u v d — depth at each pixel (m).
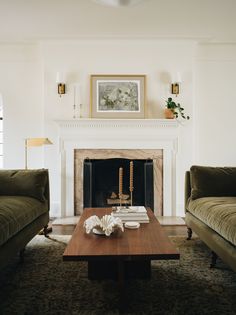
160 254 1.52
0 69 4.38
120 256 1.51
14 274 2.15
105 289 1.90
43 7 3.30
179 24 3.75
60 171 4.23
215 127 4.40
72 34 4.04
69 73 4.29
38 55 4.38
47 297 1.80
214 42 4.33
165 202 4.26
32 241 2.99
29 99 4.38
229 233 1.90
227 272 2.18
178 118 4.29
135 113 4.26
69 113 4.29
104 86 4.27
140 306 1.68
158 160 4.27
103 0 2.80
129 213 2.21
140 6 3.28
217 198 2.73
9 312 1.62
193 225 2.76
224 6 3.29
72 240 1.76
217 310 1.64
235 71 4.41
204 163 4.39
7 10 3.36
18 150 4.38
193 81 4.32
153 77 4.31
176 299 1.76
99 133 4.22
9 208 2.26
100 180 4.27
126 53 4.30
